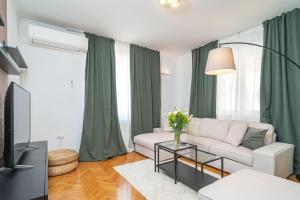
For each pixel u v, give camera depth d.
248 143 2.65
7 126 1.26
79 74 3.42
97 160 3.37
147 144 3.39
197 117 4.21
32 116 2.98
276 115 2.84
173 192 2.15
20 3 2.44
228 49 2.16
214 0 2.38
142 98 4.19
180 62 5.04
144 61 4.26
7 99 1.26
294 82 2.67
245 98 3.33
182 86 4.96
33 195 0.95
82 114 3.46
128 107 4.02
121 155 3.69
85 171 2.83
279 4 2.50
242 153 2.45
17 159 1.44
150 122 4.31
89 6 2.51
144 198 2.04
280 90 2.79
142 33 3.46
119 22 2.99
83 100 3.46
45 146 2.14
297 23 2.61
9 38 2.21
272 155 2.12
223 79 3.71
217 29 3.29
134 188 2.27
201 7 2.54
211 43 3.90
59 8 2.57
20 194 0.96
